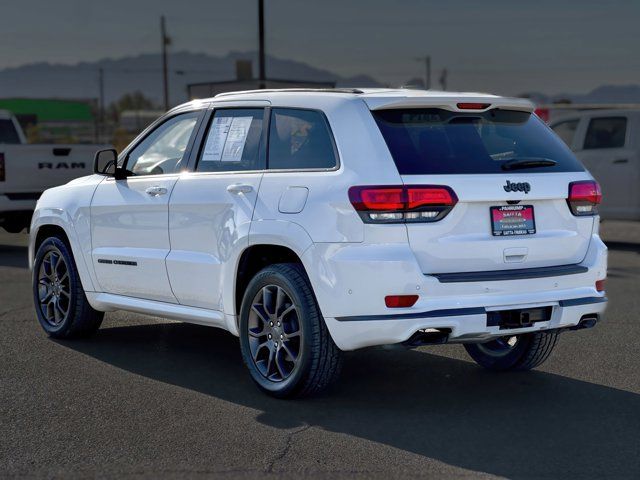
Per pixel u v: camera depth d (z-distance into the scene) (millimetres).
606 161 14898
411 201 5141
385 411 5426
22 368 6457
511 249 5395
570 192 5621
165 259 6367
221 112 6301
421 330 5160
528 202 5484
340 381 6141
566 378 6242
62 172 13930
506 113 5758
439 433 5012
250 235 5672
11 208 13414
